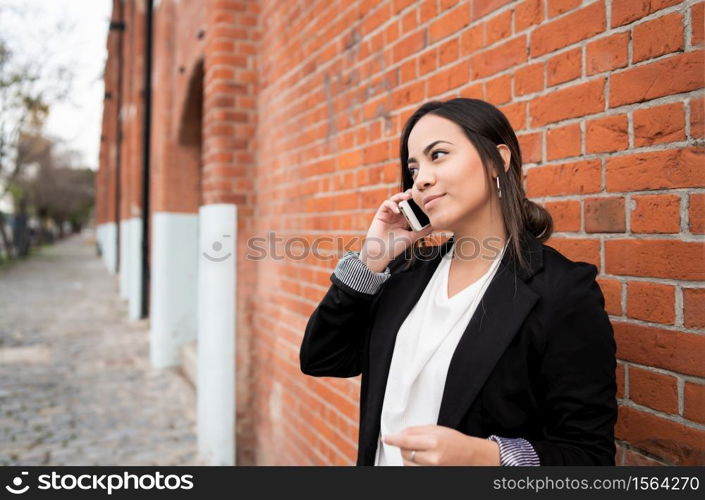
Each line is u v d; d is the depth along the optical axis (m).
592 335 0.95
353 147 2.51
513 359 1.00
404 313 1.22
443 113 1.10
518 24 1.56
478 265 1.14
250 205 3.97
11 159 17.47
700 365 1.09
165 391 5.78
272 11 3.63
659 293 1.17
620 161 1.26
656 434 1.18
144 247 10.13
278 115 3.50
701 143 1.08
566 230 1.41
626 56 1.24
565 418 0.95
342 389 2.56
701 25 1.08
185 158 6.84
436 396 1.07
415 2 2.06
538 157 1.50
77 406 5.25
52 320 9.98
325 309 1.30
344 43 2.62
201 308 4.12
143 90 9.91
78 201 36.56
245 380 4.00
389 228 1.28
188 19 5.51
